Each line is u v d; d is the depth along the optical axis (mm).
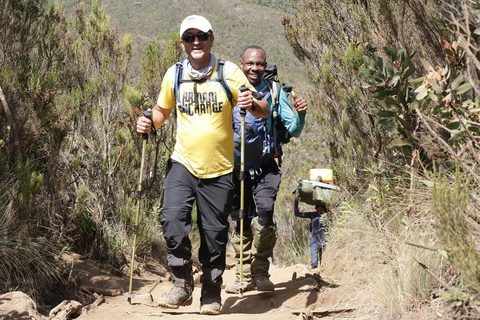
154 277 7258
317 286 4938
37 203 6023
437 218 2900
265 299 4883
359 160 7062
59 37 7230
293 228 9906
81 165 7645
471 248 2709
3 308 3799
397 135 6055
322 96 7945
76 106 6449
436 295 3520
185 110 4164
